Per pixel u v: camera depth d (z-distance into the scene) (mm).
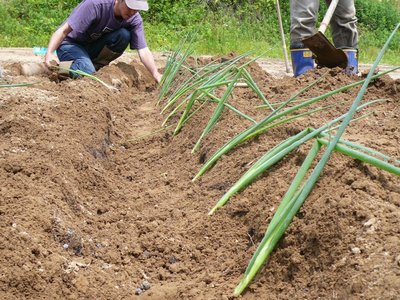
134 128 5172
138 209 3568
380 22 19781
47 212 2994
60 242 2914
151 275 2889
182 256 2982
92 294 2631
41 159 3498
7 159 3422
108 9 6512
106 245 3090
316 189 2758
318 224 2512
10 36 13461
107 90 5727
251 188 3137
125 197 3738
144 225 3262
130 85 6875
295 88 4559
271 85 5023
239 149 3639
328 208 2537
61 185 3354
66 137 3957
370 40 18469
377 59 2592
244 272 2688
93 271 2795
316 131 2834
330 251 2402
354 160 2787
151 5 15312
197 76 5379
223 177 3504
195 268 2883
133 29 6781
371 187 2607
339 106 4086
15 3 14969
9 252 2613
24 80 5699
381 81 4434
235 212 3076
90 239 3113
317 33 4902
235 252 2879
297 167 3061
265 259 2590
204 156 3926
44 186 3262
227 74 4695
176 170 4055
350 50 6070
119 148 4703
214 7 15844
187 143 4336
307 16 5762
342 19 5977
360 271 2189
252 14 16156
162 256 3000
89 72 6453
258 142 3590
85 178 3701
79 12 6504
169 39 14016
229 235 2998
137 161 4461
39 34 13711
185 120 4582
